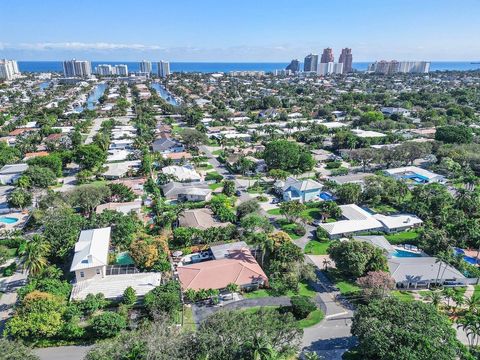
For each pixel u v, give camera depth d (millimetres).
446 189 142000
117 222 104375
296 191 138250
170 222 114250
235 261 90500
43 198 123625
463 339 69938
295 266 88000
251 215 112375
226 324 59438
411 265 89188
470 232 103750
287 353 59094
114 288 81500
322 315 77812
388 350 55312
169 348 54906
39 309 69500
